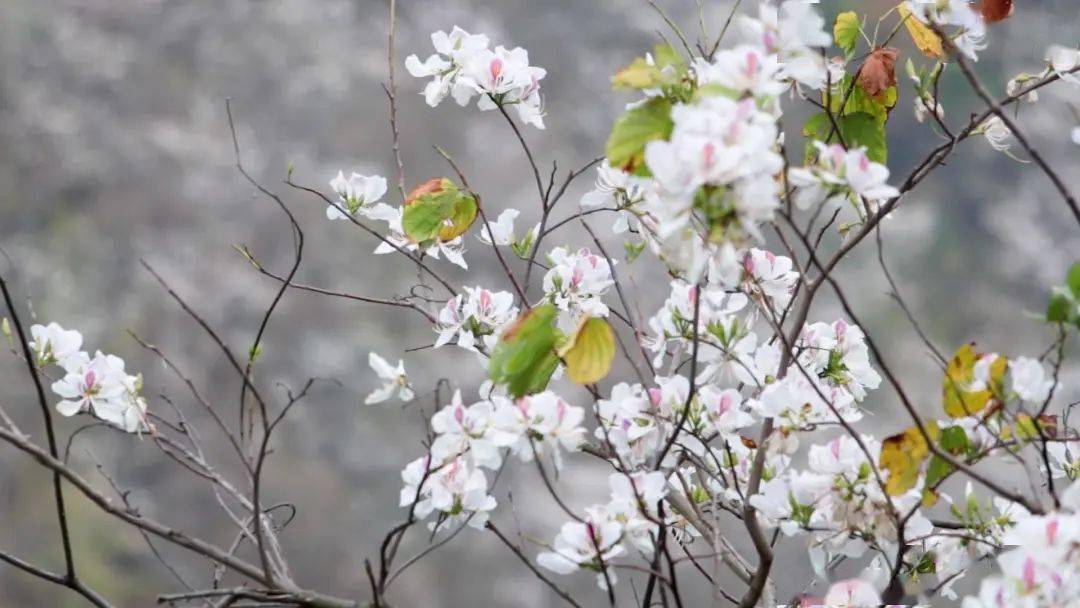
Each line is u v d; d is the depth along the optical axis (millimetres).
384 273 26422
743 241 2486
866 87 3488
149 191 27469
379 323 25594
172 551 19781
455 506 3121
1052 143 33000
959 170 33781
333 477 22641
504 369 3068
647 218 3633
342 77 31172
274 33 31719
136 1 31547
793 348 3762
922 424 2764
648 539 3062
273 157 29109
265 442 2967
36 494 19531
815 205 2781
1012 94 3617
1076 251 33156
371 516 22016
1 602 18094
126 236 26625
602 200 3686
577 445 3033
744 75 2668
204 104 30234
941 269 32562
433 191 3973
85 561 18859
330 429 23359
